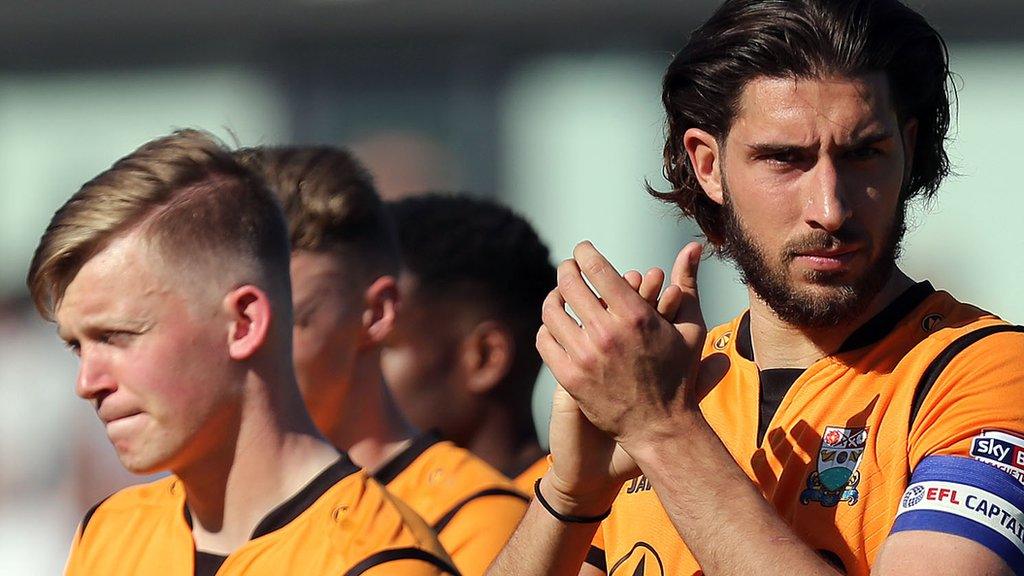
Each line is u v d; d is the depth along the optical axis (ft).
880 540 23.25
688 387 23.67
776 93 23.82
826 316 23.99
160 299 26.30
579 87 93.81
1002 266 84.33
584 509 25.53
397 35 95.45
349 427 36.27
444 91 95.40
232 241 27.02
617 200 93.20
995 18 85.25
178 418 26.25
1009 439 22.38
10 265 97.96
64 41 97.86
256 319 26.99
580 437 25.22
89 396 26.48
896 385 24.17
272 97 97.40
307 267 34.71
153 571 27.71
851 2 24.13
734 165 24.58
